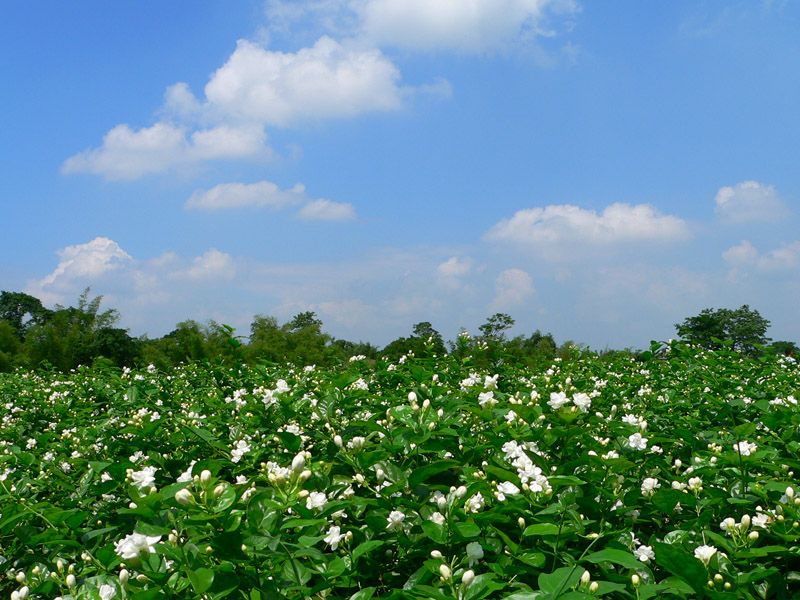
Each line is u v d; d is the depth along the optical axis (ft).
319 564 8.04
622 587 7.01
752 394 19.21
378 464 10.75
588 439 11.62
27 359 80.94
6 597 10.75
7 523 10.08
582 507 9.32
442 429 11.36
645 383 24.03
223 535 7.18
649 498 10.64
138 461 14.15
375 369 24.58
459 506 8.92
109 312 102.01
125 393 19.16
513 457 10.73
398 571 9.21
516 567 8.11
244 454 13.52
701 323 137.08
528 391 16.67
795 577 7.96
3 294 173.27
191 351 83.66
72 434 18.03
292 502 7.77
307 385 20.34
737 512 9.98
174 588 7.15
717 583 7.39
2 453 16.19
